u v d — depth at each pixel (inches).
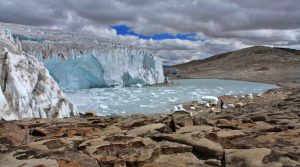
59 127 474.3
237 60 5128.0
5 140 368.2
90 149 321.7
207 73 4409.5
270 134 399.5
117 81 2316.7
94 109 1253.1
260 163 276.8
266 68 4156.0
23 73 829.8
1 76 769.6
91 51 2149.4
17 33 2001.7
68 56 2031.3
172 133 390.0
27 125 506.3
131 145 337.1
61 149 327.6
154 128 409.7
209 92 2037.4
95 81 2206.0
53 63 1940.2
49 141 357.4
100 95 1759.4
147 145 338.3
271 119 531.5
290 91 1833.2
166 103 1439.5
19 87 769.6
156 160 310.2
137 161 296.2
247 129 446.9
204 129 408.8
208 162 300.2
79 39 2427.4
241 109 915.4
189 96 1765.5
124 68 2367.1
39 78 872.3
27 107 771.4
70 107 906.7
